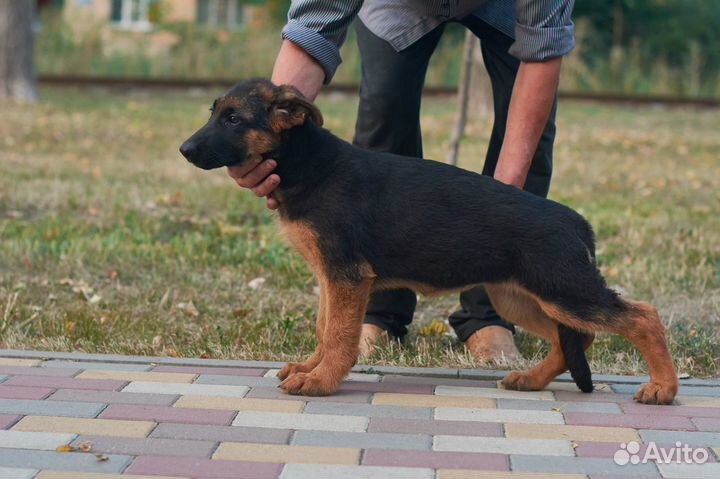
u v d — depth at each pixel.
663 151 16.81
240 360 5.66
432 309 7.16
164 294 7.19
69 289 7.34
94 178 12.07
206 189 11.41
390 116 6.04
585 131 19.33
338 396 4.98
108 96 23.88
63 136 16.06
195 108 21.39
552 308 4.89
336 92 25.42
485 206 4.95
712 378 5.57
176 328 6.38
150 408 4.70
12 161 13.27
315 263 4.98
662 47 30.86
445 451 4.20
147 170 12.95
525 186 6.08
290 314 6.70
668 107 25.69
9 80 21.38
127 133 16.77
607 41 30.81
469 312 6.13
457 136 9.62
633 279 7.73
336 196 4.92
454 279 4.99
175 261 8.02
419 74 6.08
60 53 28.28
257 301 7.10
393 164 5.07
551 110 5.96
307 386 4.94
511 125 5.41
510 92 5.98
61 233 8.89
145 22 33.81
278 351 5.92
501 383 5.23
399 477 3.91
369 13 6.05
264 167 4.91
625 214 10.41
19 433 4.34
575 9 30.69
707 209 11.07
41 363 5.46
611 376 5.40
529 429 4.50
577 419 4.66
